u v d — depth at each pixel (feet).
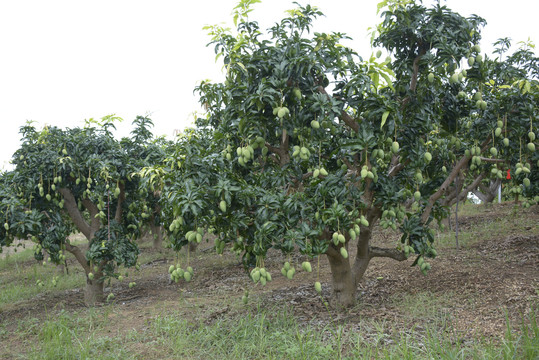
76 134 26.12
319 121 14.26
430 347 12.82
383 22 15.69
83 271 35.99
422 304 17.39
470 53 15.34
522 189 21.80
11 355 16.20
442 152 18.40
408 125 16.14
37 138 25.76
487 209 43.09
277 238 14.83
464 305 16.93
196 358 14.46
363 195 16.94
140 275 32.27
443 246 28.17
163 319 18.74
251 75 15.39
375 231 38.01
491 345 12.55
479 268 21.76
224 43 15.53
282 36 15.58
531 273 19.84
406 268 23.71
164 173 17.20
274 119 15.44
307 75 15.06
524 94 16.51
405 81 16.72
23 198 24.88
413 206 17.83
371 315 16.88
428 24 15.21
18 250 55.42
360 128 14.78
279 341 14.55
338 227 14.55
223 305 20.98
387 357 12.07
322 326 16.28
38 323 20.42
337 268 18.12
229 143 17.07
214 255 37.50
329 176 15.56
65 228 24.38
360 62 15.31
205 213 14.75
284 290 22.84
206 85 18.11
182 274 15.49
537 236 27.17
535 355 11.48
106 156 25.13
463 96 16.02
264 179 16.85
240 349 14.61
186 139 16.53
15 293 28.45
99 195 24.31
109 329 18.51
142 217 27.53
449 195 28.58
